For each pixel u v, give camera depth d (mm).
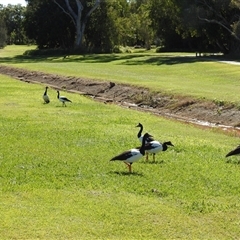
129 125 27016
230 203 13930
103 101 40688
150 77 50219
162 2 98000
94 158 18781
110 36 112125
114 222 12352
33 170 16953
